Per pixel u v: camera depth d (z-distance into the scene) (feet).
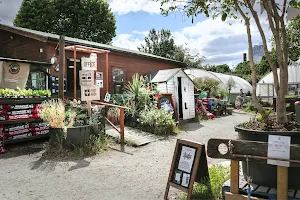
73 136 19.17
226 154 9.71
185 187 10.89
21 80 26.32
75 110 22.13
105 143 21.52
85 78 22.48
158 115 27.91
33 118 22.50
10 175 14.84
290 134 9.51
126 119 30.17
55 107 20.07
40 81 29.32
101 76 37.35
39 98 22.90
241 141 9.45
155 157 19.11
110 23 84.28
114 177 14.62
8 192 12.50
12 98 20.98
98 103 25.21
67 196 12.07
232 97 79.51
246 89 87.04
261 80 77.25
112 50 38.99
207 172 11.73
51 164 16.75
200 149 10.89
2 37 39.14
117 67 40.81
